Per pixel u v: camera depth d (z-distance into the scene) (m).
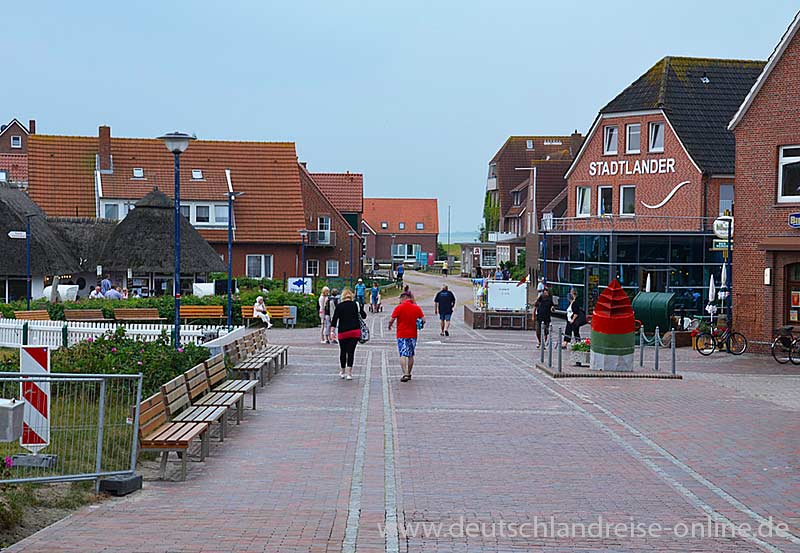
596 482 11.41
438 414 16.73
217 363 16.73
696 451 13.54
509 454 13.12
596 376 22.84
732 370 25.56
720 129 49.34
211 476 11.53
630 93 52.25
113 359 17.62
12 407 8.84
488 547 8.45
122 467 11.09
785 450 13.69
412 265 136.00
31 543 8.36
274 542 8.48
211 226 67.50
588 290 47.03
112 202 66.56
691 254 44.72
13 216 48.56
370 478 11.44
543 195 76.88
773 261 29.52
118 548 8.22
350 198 85.00
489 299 43.28
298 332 39.69
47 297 42.59
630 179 51.53
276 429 15.01
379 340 35.31
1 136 119.25
